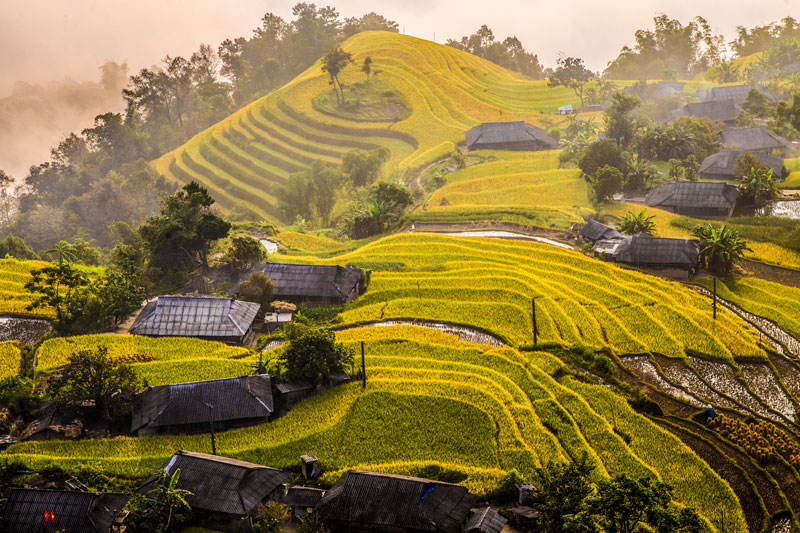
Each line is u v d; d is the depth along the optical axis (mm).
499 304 97812
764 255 115750
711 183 139875
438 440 65188
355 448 64062
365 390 73875
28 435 65875
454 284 106188
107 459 61594
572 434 66000
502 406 70438
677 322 91938
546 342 86500
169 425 66938
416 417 68562
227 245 129125
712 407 73938
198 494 54250
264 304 98250
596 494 47375
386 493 53250
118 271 113375
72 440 65250
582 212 143250
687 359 83375
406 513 51969
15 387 72875
